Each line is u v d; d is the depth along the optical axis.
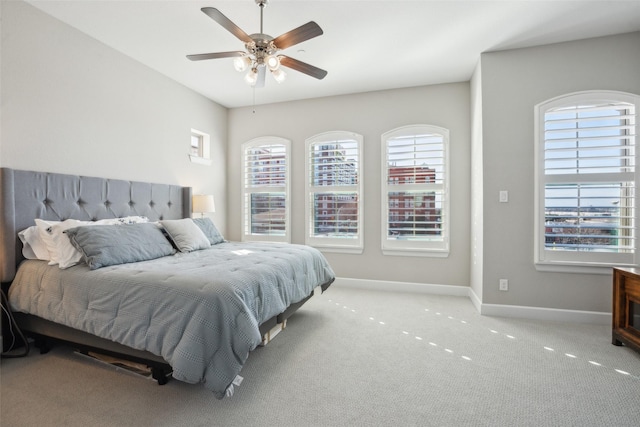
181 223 3.11
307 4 2.39
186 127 4.04
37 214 2.38
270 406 1.67
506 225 3.08
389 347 2.38
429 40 2.91
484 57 3.13
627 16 2.53
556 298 2.97
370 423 1.54
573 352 2.30
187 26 2.70
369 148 4.19
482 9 2.46
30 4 2.38
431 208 3.95
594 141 2.87
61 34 2.61
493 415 1.60
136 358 1.89
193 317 1.64
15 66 2.31
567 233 2.92
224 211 4.81
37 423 1.53
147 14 2.52
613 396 1.76
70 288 1.99
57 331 2.12
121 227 2.50
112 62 3.05
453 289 3.86
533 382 1.90
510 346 2.40
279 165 4.60
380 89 4.11
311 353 2.28
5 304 2.20
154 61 3.34
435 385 1.87
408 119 4.02
